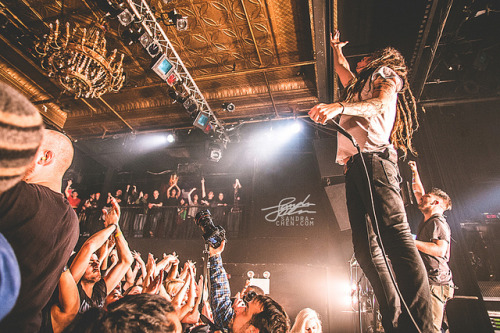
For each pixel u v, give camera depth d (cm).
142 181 1042
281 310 170
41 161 122
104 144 973
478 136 611
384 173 143
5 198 96
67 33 492
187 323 240
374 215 131
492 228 538
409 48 563
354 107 134
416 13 502
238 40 615
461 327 413
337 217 605
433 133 604
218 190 983
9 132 45
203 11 559
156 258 860
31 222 100
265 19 566
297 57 642
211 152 809
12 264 49
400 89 158
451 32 562
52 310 127
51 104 797
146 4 512
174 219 921
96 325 101
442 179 553
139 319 97
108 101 795
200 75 696
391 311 128
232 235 869
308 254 816
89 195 1053
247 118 825
